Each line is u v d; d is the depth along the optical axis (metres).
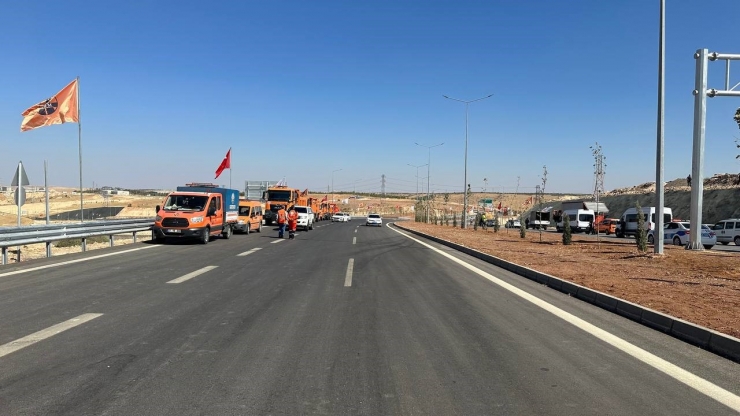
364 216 115.94
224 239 25.61
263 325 7.41
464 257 18.61
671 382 5.15
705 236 28.72
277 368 5.47
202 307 8.64
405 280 12.30
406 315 8.23
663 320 7.34
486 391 4.87
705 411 4.44
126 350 6.05
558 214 63.66
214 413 4.29
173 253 17.80
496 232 39.81
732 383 5.14
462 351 6.19
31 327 7.06
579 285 10.40
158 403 4.48
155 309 8.41
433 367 5.57
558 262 16.03
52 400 4.51
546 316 8.25
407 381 5.12
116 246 20.14
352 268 14.63
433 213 72.31
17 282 10.92
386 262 16.47
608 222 50.66
